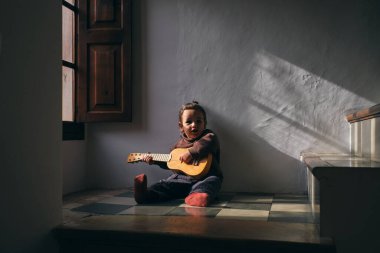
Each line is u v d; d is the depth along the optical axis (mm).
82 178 2918
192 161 2430
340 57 2654
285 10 2729
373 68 2611
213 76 2830
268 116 2748
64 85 2852
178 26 2879
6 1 1312
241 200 2373
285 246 1356
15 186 1347
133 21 2930
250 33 2779
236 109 2795
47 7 1547
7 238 1304
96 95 2854
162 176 2889
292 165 2709
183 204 2219
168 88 2896
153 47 2914
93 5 2863
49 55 1557
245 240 1391
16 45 1359
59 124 1624
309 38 2695
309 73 2693
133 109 2939
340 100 2650
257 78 2766
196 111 2592
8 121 1315
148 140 2920
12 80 1338
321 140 2670
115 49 2848
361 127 2219
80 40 2859
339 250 1411
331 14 2670
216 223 1661
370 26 2619
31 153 1437
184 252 1460
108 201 2342
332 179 1417
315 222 1631
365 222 1393
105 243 1539
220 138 2812
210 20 2838
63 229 1557
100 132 2975
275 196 2553
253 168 2764
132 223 1667
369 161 1742
